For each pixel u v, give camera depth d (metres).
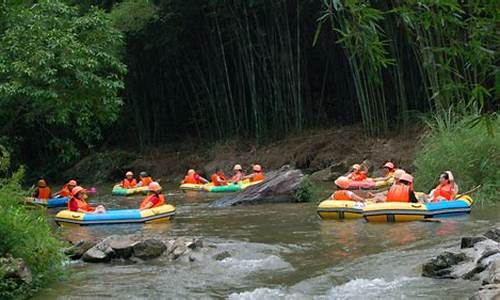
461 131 13.29
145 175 20.16
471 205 11.37
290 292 6.49
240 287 6.83
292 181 14.77
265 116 23.55
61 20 16.42
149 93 27.09
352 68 20.05
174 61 25.61
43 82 15.55
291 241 9.51
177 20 23.48
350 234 9.79
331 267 7.50
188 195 18.14
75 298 6.51
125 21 23.52
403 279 6.68
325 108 23.95
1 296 6.24
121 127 28.44
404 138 19.44
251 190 14.98
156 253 8.34
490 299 5.08
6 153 7.58
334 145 20.92
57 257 7.32
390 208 10.73
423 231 9.57
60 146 18.83
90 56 16.16
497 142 12.51
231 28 22.52
